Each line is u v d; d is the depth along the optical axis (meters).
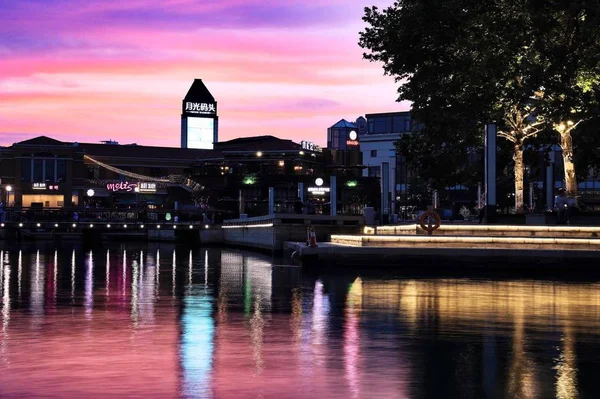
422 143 63.94
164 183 148.75
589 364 14.20
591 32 48.56
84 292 28.50
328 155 151.50
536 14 49.62
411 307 23.16
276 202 129.00
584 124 54.75
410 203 130.50
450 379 12.91
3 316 20.59
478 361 14.43
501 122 58.38
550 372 13.50
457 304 23.98
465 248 39.03
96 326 18.67
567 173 53.94
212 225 97.81
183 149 171.50
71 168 149.50
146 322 19.48
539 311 22.14
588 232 43.88
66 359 14.33
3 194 146.50
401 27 54.22
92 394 11.77
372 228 56.22
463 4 52.62
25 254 65.81
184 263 52.00
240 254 68.56
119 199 151.75
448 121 54.88
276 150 144.00
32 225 99.31
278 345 16.02
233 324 19.19
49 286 31.42
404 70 56.16
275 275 38.03
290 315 21.16
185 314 21.28
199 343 16.19
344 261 40.50
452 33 52.94
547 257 38.34
